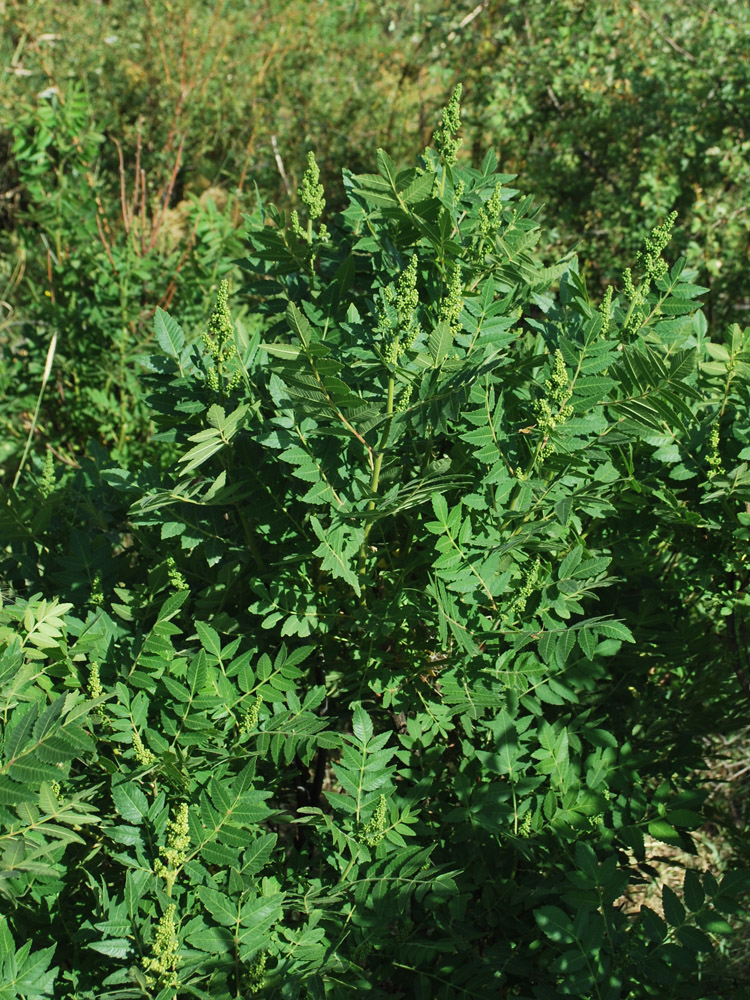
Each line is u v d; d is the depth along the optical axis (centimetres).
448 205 231
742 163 514
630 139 571
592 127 571
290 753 216
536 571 229
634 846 231
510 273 243
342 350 221
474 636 230
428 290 245
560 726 246
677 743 276
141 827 204
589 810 230
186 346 247
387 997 215
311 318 243
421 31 751
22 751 186
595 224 570
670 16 611
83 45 747
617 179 575
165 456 425
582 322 238
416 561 235
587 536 260
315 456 222
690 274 257
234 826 203
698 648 273
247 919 198
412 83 743
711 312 507
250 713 218
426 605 231
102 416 441
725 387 248
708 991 250
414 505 226
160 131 696
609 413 249
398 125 705
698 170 548
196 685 214
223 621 242
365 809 222
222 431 221
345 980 210
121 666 222
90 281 455
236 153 700
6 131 609
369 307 236
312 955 204
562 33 582
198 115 713
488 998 215
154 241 511
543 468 222
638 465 260
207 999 189
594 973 199
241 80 743
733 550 251
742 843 278
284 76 748
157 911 200
